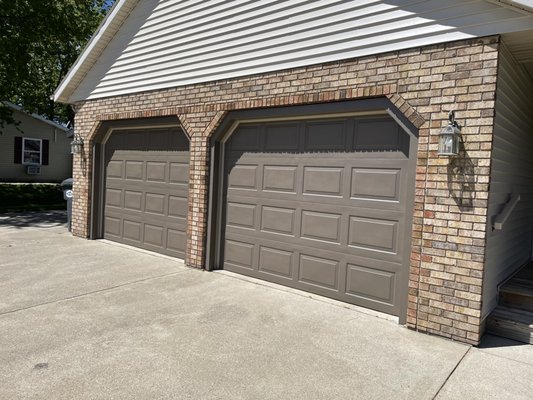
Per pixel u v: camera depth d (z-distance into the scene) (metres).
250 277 6.01
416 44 4.22
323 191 5.23
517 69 4.61
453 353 3.69
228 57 5.99
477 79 3.85
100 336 3.80
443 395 2.97
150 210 7.60
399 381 3.15
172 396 2.82
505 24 3.69
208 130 6.22
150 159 7.62
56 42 16.88
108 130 8.39
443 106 4.05
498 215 4.18
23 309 4.46
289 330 4.10
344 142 5.05
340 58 4.81
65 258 6.91
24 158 19.02
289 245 5.57
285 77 5.33
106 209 8.59
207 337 3.87
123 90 7.71
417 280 4.20
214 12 6.18
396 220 4.61
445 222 4.03
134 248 7.85
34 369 3.13
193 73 6.47
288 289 5.48
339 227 5.07
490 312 4.25
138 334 3.88
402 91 4.32
